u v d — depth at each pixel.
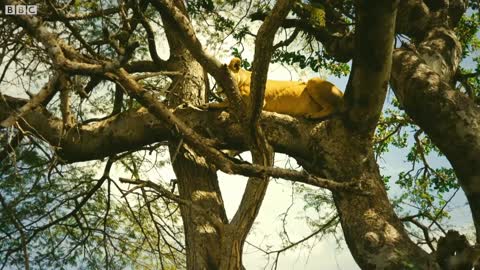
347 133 9.20
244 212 8.13
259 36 7.61
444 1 11.38
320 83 9.50
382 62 8.54
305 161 9.48
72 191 12.04
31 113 9.45
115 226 12.33
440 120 9.29
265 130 9.25
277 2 7.41
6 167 10.22
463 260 7.72
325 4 11.17
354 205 9.00
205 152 7.93
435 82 9.54
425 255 8.52
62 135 9.47
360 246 8.77
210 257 9.22
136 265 11.79
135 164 12.21
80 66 7.12
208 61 8.09
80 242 11.57
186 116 9.33
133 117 9.52
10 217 10.10
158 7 8.02
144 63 11.05
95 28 10.59
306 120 9.45
